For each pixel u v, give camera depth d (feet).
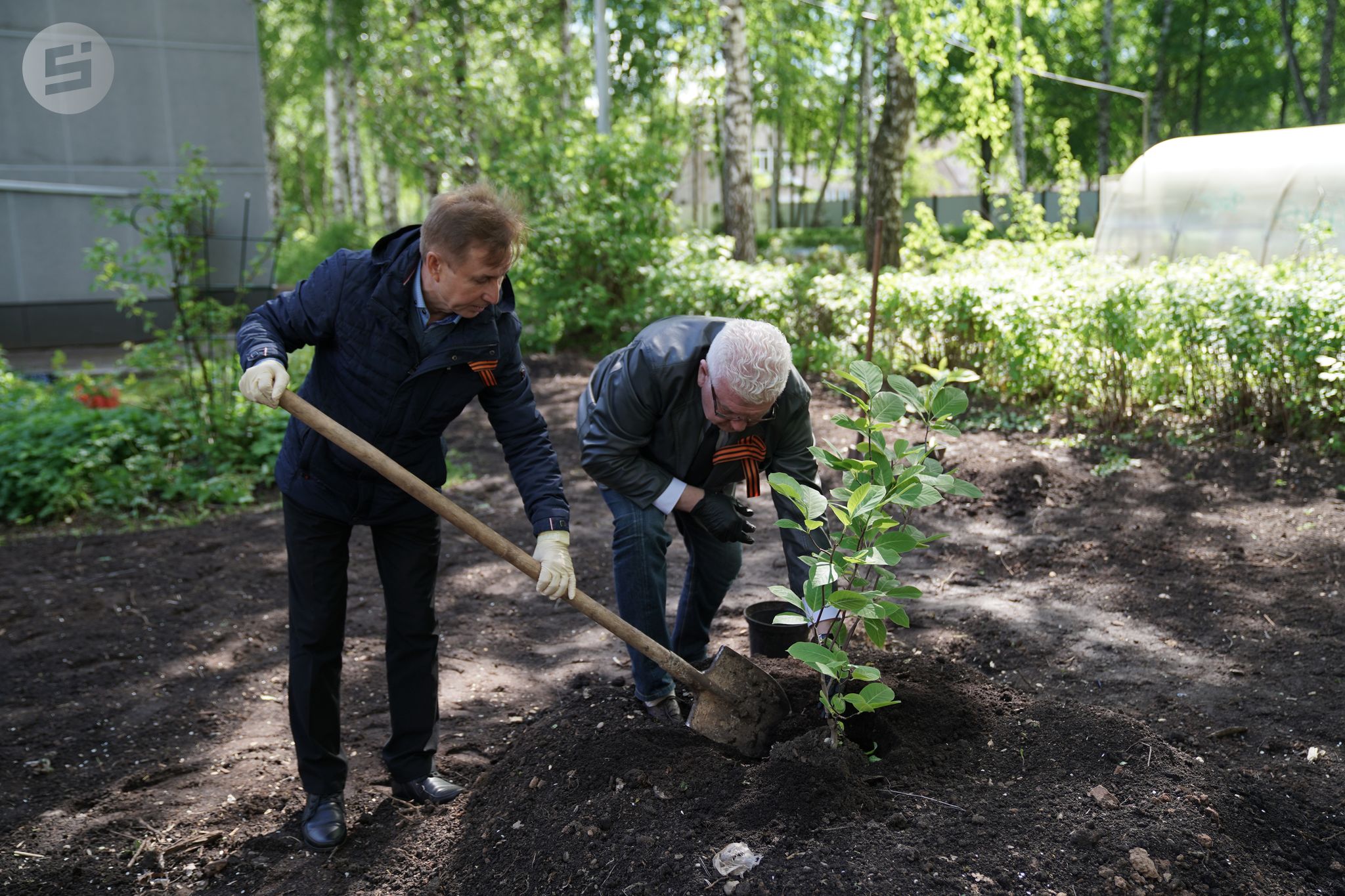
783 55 94.48
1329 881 7.65
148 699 12.35
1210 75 116.57
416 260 7.97
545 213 38.73
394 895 8.41
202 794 10.09
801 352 32.07
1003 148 80.02
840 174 157.99
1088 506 18.47
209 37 42.32
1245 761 9.87
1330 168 36.60
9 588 16.05
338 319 8.17
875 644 8.71
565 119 41.88
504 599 15.78
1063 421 23.99
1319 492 17.84
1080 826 7.65
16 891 8.52
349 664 13.32
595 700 10.64
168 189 42.39
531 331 39.29
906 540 8.13
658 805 8.29
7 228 39.99
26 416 23.26
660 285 36.81
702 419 9.79
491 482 22.65
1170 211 41.70
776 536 18.11
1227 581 14.65
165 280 23.56
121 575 16.76
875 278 20.29
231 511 21.17
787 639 11.02
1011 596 14.69
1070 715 9.17
